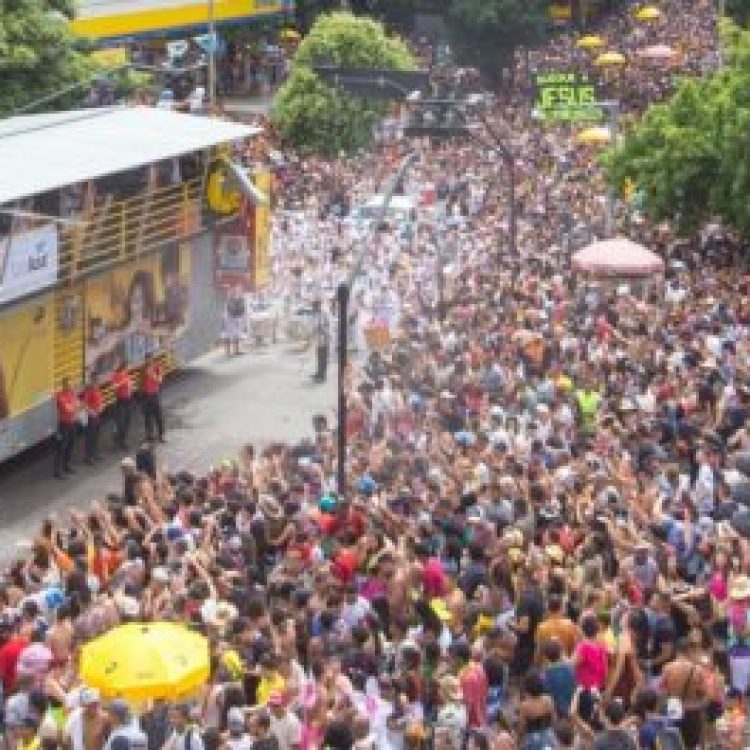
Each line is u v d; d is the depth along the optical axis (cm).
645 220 10262
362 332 8312
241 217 8244
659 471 5506
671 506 5219
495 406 6294
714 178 9481
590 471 5441
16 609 4253
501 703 4069
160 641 3734
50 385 6969
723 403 6334
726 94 9506
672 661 4197
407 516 5044
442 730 3756
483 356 6888
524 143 12500
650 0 19538
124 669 3666
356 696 3781
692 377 6638
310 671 4006
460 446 5722
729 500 5306
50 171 6750
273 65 16888
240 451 6931
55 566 4572
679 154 9444
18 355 6756
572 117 10756
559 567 4556
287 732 3656
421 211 10094
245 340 8894
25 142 7262
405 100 8450
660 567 4662
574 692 4028
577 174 11512
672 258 9475
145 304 7675
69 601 4206
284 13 17088
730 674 4450
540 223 10081
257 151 11519
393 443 5981
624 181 9831
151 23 14688
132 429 7612
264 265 8412
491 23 17588
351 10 18275
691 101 9662
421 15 18212
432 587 4503
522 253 9281
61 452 6981
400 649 4012
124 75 10944
